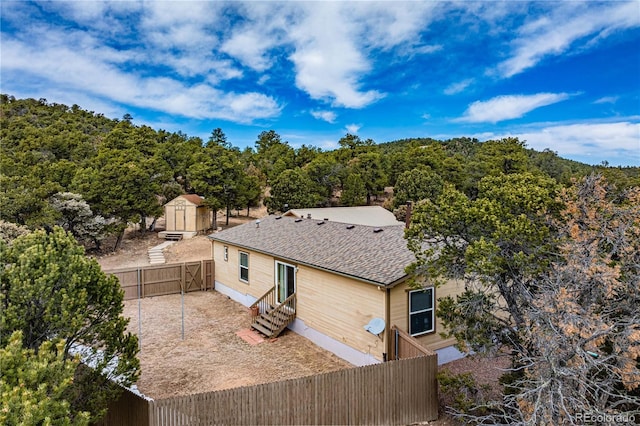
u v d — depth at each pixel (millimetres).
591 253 6539
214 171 36469
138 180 32375
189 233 33781
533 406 6281
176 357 12086
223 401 6852
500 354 8094
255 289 17156
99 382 6441
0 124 55219
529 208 7566
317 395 7551
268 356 12211
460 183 50656
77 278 6199
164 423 6434
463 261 7883
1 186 23625
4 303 5711
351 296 11719
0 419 3828
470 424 7980
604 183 7617
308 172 50781
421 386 8414
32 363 4539
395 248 12680
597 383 6336
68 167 33062
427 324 11398
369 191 54094
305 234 16828
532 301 6777
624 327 6602
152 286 19734
